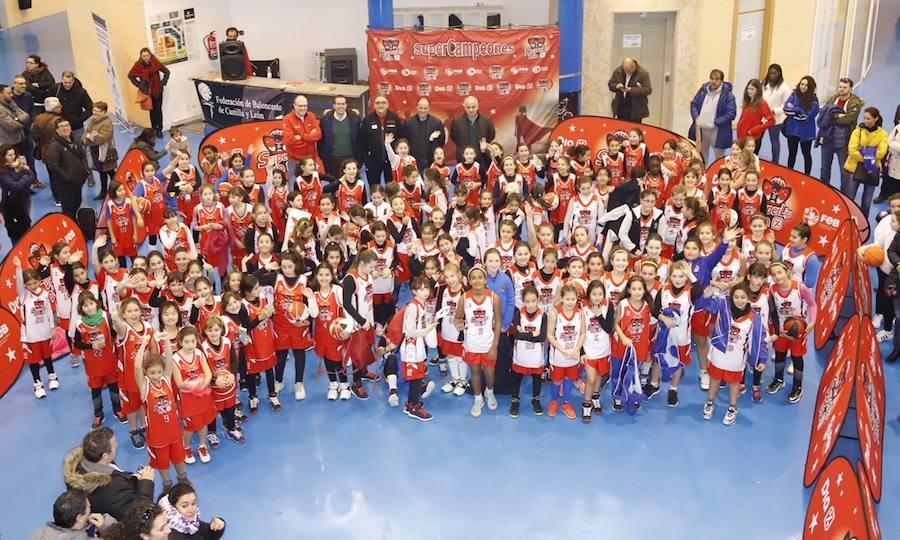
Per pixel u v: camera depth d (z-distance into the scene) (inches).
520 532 290.2
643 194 414.0
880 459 294.7
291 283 351.6
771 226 486.0
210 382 319.3
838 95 528.1
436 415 359.3
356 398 373.4
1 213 491.8
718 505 300.4
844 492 229.8
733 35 659.4
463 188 426.3
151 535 222.7
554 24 630.5
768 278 358.0
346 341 357.1
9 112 572.7
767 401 362.0
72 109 610.2
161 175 526.3
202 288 340.8
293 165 543.8
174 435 302.0
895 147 479.8
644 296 339.3
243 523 298.0
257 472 325.4
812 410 354.6
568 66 618.5
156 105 687.1
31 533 295.6
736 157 463.2
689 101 662.5
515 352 346.9
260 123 583.2
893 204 357.1
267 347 349.1
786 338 351.6
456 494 310.0
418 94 624.7
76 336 335.3
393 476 320.8
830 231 455.2
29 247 404.2
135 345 321.4
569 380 352.2
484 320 342.3
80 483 245.4
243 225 442.6
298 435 347.9
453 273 344.5
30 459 335.9
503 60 610.9
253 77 717.9
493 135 543.2
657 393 371.9
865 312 334.6
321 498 309.9
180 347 309.0
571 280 353.7
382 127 534.0
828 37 737.0
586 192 434.0
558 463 325.7
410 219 417.7
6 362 378.9
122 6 712.4
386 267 388.8
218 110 711.7
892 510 292.0
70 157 499.8
